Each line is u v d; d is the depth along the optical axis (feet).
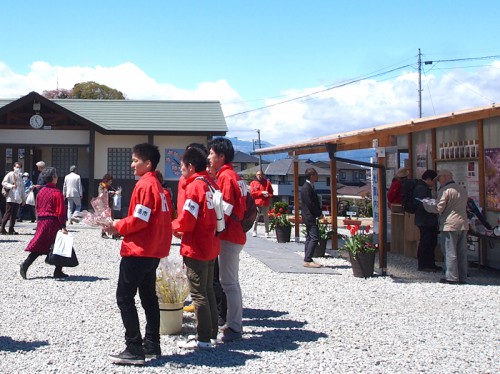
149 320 15.83
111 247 40.29
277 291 25.75
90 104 77.87
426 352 16.63
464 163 34.81
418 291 26.32
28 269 30.40
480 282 29.07
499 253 32.19
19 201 45.85
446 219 28.43
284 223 45.03
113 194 48.75
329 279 29.17
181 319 18.83
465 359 16.01
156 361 15.55
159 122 70.74
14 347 16.55
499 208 31.63
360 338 18.08
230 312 17.79
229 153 18.06
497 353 16.63
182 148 70.03
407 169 38.45
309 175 32.86
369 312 21.81
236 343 17.48
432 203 29.40
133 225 14.82
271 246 42.80
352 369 15.03
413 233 37.22
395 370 14.98
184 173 16.84
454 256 28.35
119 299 15.15
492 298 24.91
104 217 15.43
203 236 16.29
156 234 15.16
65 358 15.58
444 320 20.68
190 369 14.90
